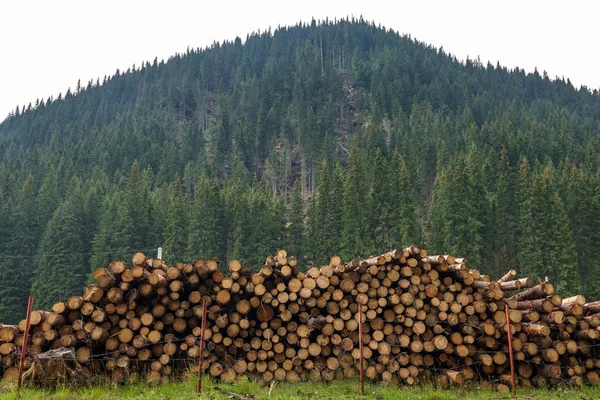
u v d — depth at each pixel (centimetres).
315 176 10769
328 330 1104
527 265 5156
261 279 1102
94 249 5531
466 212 5284
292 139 13112
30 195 6769
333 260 1175
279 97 15575
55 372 930
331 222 5947
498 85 17888
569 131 10125
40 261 5325
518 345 1088
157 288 1048
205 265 1088
